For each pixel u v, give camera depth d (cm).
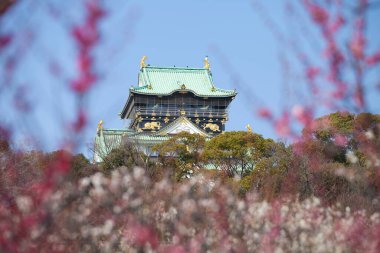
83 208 5228
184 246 5194
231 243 5531
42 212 2970
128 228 5206
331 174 11650
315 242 5288
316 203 6494
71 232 4803
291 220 5881
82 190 5666
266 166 16688
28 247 3155
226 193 6681
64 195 4862
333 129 13000
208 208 5972
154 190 6562
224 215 5906
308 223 5931
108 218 5516
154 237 5000
